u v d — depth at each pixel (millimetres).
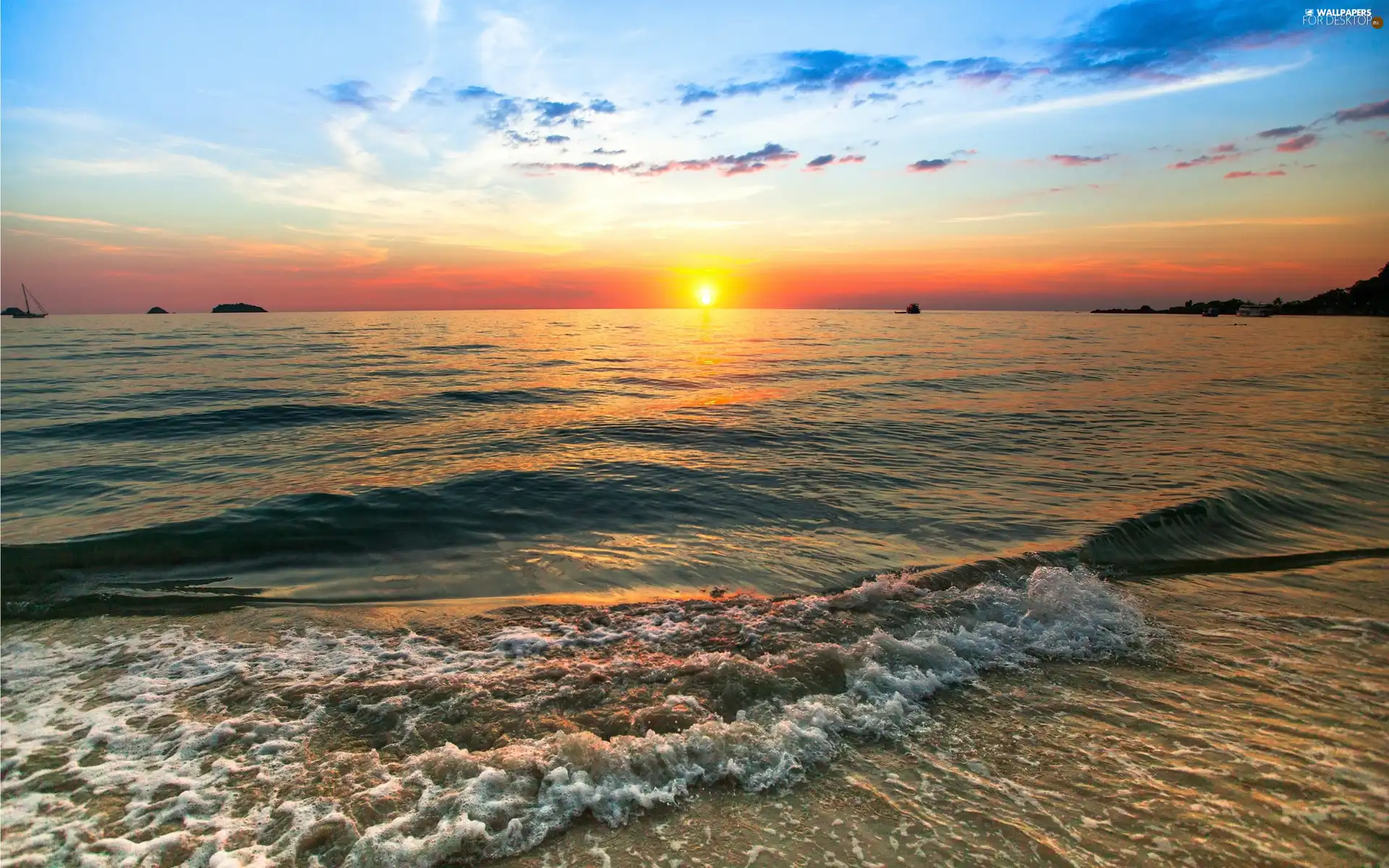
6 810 3225
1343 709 4133
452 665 4746
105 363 28125
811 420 15414
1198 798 3311
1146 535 7492
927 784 3457
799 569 6793
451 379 23453
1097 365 29969
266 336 49094
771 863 2916
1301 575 6492
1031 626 5340
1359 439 12938
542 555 7258
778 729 3867
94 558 7012
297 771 3549
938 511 8578
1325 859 2898
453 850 2988
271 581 6562
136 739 3830
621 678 4504
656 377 24781
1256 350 41219
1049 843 3016
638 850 3006
